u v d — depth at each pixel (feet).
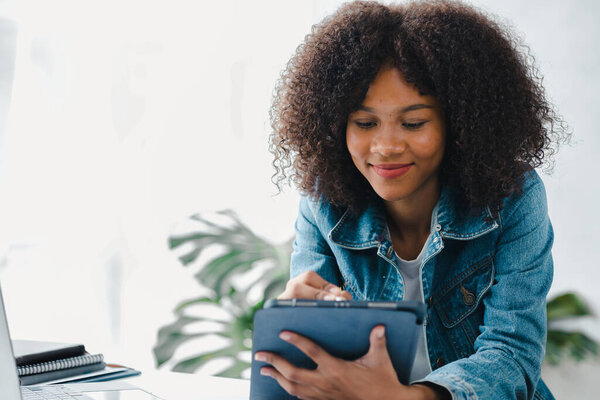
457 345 3.61
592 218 8.31
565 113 8.40
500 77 3.15
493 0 8.65
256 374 2.79
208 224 9.52
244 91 10.09
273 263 9.16
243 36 10.05
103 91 10.79
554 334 8.38
